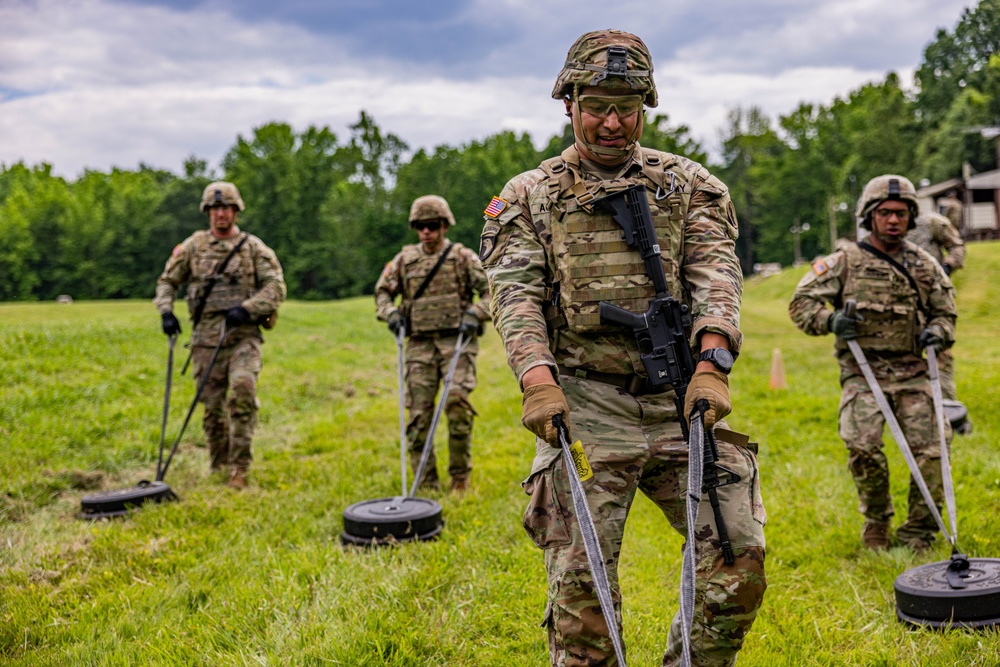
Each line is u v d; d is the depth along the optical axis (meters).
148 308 30.34
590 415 2.89
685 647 2.39
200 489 7.19
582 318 2.89
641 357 2.84
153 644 4.00
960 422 7.83
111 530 5.80
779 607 4.35
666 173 2.98
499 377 14.67
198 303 7.67
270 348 17.84
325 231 86.19
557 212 2.92
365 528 5.41
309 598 4.46
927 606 3.97
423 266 7.10
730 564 2.73
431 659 3.80
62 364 12.17
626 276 2.89
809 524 5.78
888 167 79.06
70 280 89.50
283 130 86.88
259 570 4.93
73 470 7.48
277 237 85.12
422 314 7.07
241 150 86.00
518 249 2.93
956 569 4.12
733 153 110.88
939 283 5.16
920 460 5.12
